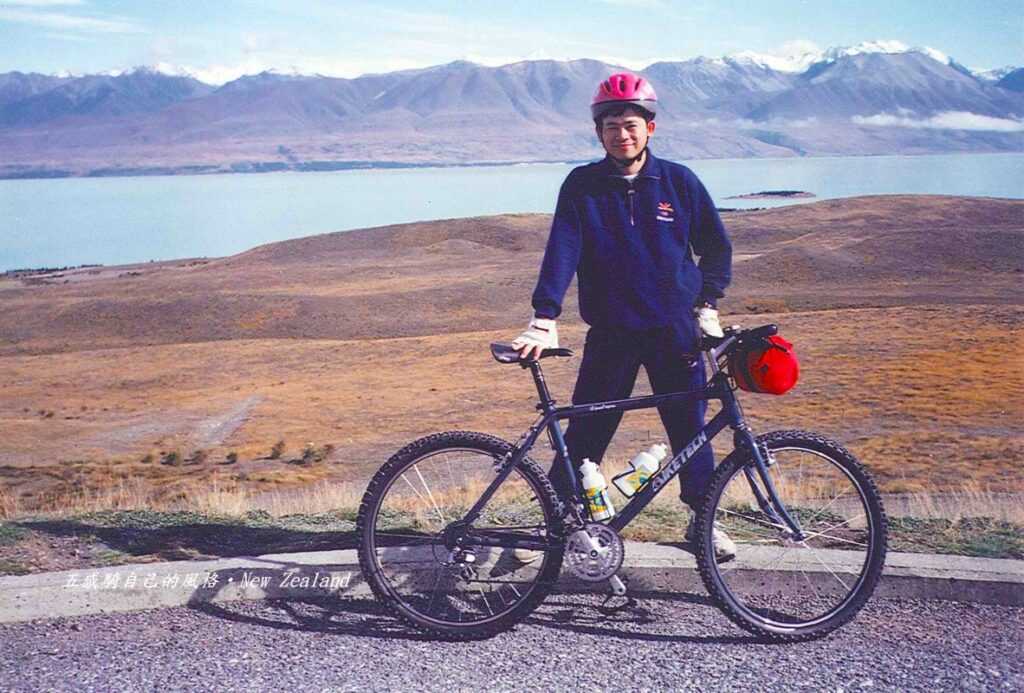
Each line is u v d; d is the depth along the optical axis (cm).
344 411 6538
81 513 491
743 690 293
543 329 364
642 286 370
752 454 351
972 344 7225
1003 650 317
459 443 354
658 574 377
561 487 369
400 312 14350
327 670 308
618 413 371
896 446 3656
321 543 407
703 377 380
